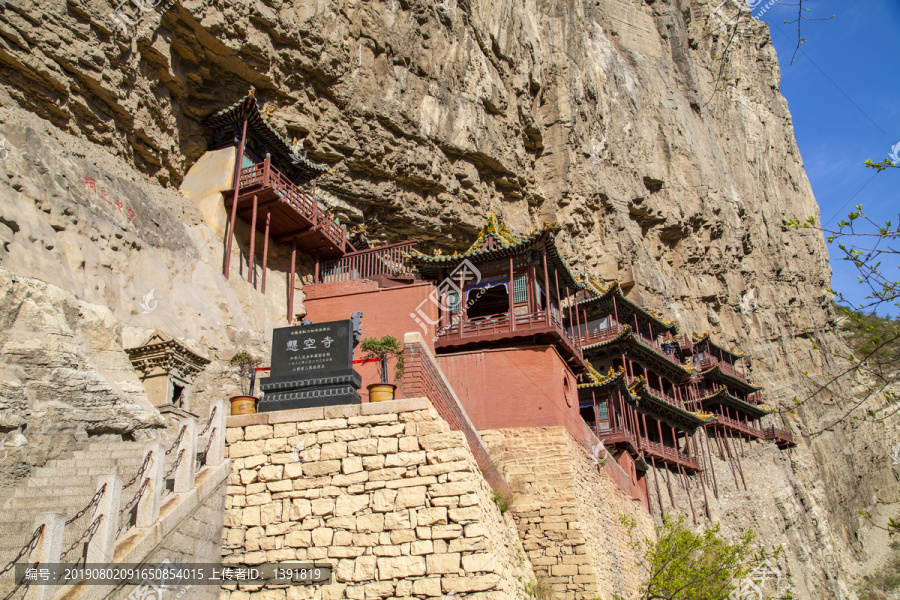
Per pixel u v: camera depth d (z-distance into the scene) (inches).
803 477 2463.1
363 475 473.1
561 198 2025.1
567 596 768.9
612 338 1841.8
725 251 2714.1
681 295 2529.5
